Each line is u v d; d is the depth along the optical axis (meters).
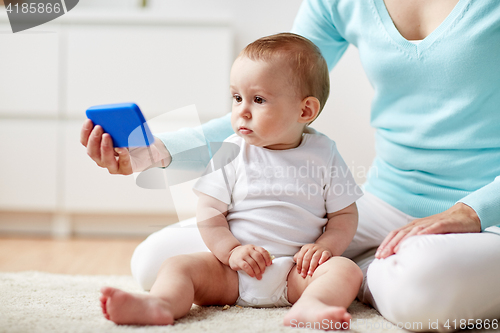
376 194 1.14
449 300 0.73
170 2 2.35
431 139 1.02
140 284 1.06
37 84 2.03
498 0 0.94
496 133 0.98
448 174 1.02
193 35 2.03
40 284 1.09
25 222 2.13
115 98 2.04
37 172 2.04
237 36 2.31
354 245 1.10
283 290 0.89
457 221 0.82
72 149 2.03
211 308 0.87
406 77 1.04
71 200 2.03
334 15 1.18
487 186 0.88
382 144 1.14
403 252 0.79
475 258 0.76
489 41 0.95
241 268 0.86
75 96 2.04
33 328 0.70
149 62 2.04
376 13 1.08
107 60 2.03
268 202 0.93
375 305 0.87
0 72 2.03
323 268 0.83
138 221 2.11
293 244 0.92
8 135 2.04
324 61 1.00
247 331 0.69
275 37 0.97
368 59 1.10
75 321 0.74
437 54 0.98
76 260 1.60
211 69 2.04
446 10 1.00
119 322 0.72
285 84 0.91
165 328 0.70
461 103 0.98
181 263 0.84
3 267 1.46
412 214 1.07
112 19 2.02
